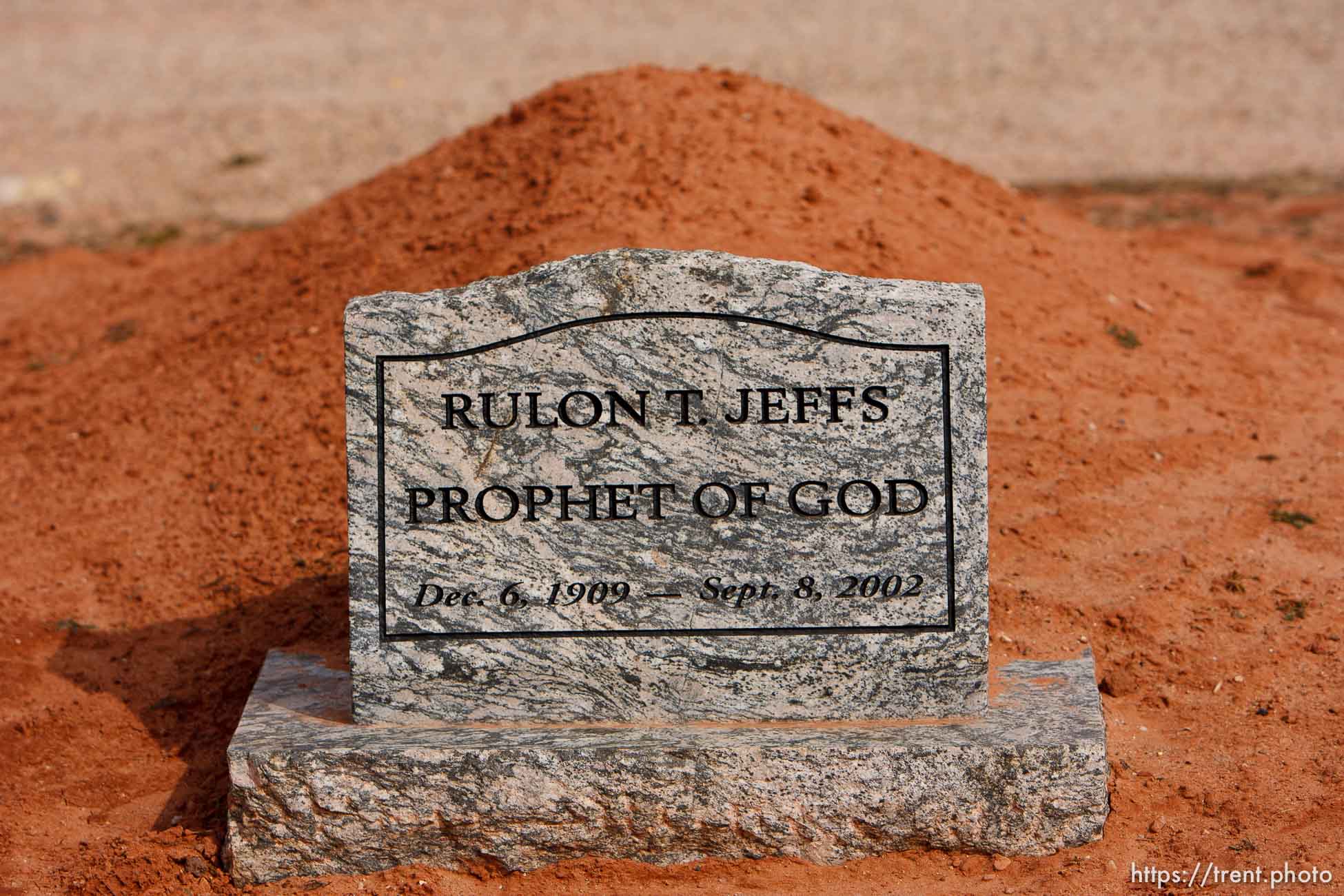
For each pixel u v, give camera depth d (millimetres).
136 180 15352
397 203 8578
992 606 5629
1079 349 7359
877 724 4500
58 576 6246
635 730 4488
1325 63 18516
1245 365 7660
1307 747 4836
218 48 21453
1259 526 6199
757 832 4336
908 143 8945
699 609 4527
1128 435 6789
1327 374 7742
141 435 7227
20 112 18469
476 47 20688
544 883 4340
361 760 4312
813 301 4430
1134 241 9406
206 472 6832
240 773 4320
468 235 7578
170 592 6094
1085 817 4312
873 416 4461
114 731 5242
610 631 4539
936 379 4441
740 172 7586
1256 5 21328
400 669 4547
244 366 7473
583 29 21422
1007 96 17828
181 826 4676
